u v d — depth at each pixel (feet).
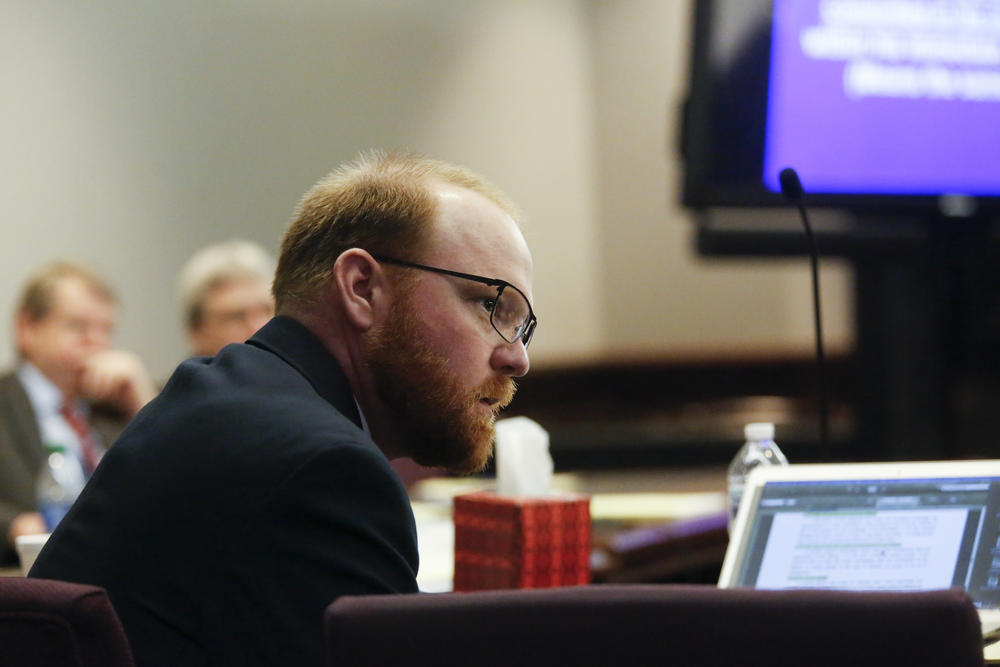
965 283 31.48
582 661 7.72
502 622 7.82
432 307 14.28
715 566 20.39
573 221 61.57
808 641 7.54
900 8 28.91
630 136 62.03
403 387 14.30
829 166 29.04
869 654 7.49
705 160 28.73
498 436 18.60
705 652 7.62
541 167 61.21
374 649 7.89
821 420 18.42
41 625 9.37
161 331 53.31
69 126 51.90
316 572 11.69
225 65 55.26
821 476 15.01
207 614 11.90
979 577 15.24
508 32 60.80
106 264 52.31
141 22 53.67
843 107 28.91
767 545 14.70
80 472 31.14
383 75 58.59
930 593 7.62
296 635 11.57
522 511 17.35
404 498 12.31
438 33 59.62
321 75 57.26
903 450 32.71
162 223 53.67
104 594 9.60
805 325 60.90
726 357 61.72
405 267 14.29
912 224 30.96
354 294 14.25
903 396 32.60
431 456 14.76
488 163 60.59
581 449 57.21
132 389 33.12
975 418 32.14
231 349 14.10
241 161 55.52
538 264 60.70
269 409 12.68
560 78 61.52
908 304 32.17
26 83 51.19
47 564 12.88
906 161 29.40
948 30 29.27
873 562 14.93
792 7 28.43
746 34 28.45
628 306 61.93
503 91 60.80
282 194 56.39
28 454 32.58
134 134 53.26
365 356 14.29
